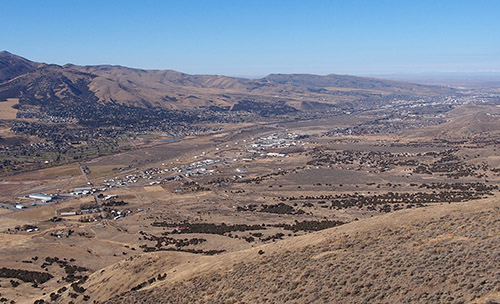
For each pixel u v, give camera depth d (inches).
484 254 1589.6
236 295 2055.9
